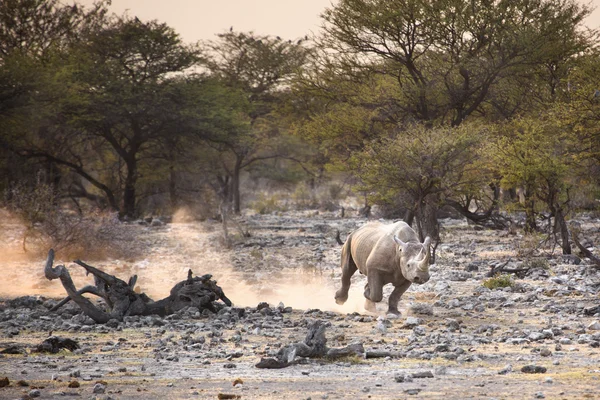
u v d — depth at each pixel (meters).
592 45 155.38
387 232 55.25
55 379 33.12
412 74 157.38
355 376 33.62
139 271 90.50
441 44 151.75
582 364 35.84
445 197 122.19
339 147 173.50
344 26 154.88
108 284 54.50
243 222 181.50
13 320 52.56
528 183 104.44
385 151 113.75
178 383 32.31
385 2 151.12
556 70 158.75
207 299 56.56
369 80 163.25
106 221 107.31
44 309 59.12
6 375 34.25
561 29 150.62
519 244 107.19
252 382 32.41
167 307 55.56
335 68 160.62
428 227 115.06
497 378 32.62
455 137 112.25
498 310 58.19
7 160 193.88
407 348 41.25
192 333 47.69
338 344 42.59
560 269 84.81
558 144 114.44
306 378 33.28
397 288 54.94
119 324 51.44
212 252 114.88
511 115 165.88
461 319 52.97
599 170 117.62
